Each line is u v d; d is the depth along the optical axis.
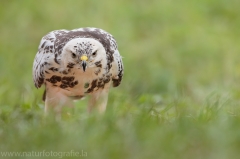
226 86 18.11
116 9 24.47
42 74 12.62
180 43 22.38
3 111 13.39
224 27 23.58
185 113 11.79
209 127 10.12
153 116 11.70
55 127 10.54
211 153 9.01
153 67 20.50
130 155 9.12
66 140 9.83
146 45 22.42
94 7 24.77
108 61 12.51
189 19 23.95
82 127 10.55
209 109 12.01
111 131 10.09
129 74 20.03
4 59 21.33
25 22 24.31
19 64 20.98
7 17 24.69
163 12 24.23
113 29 23.41
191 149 9.20
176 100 13.64
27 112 12.57
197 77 20.17
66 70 12.30
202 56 21.58
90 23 23.91
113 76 12.97
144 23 23.97
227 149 9.06
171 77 19.61
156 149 9.25
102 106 12.97
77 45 12.12
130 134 9.90
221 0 24.81
